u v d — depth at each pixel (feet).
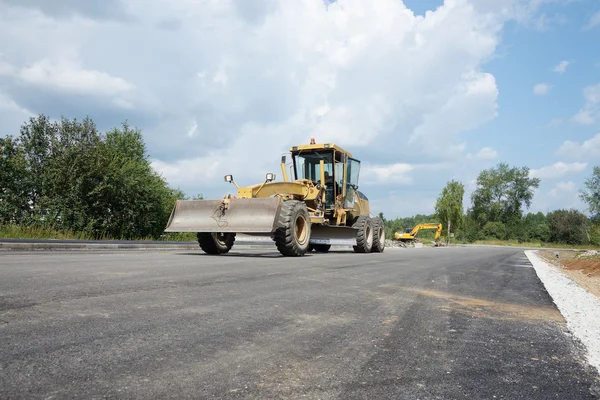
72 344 7.07
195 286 13.94
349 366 6.73
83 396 5.08
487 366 7.09
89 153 63.98
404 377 6.36
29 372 5.76
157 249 44.39
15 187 61.41
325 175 42.55
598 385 6.34
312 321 9.79
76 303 10.30
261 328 8.87
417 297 14.23
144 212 71.46
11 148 61.36
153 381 5.65
